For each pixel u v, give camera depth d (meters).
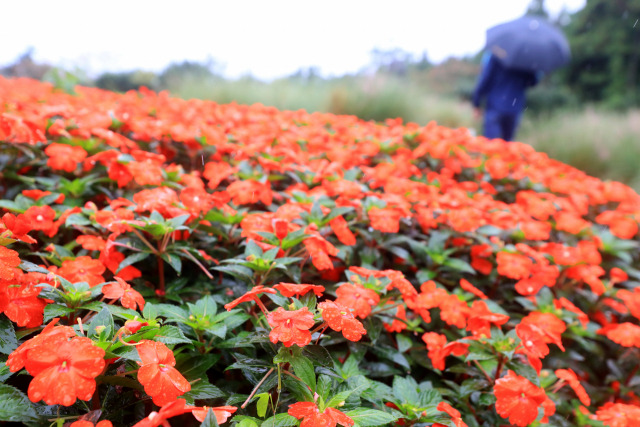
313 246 1.91
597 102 23.33
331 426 1.23
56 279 1.50
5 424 1.42
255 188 2.44
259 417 1.47
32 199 2.16
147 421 1.06
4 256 1.38
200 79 10.58
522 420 1.54
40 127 2.44
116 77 18.27
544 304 2.34
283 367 1.49
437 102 11.26
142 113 3.97
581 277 2.64
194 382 1.49
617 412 1.85
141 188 2.59
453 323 2.06
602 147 7.79
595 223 3.97
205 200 2.11
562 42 7.00
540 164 4.52
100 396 1.47
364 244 2.50
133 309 1.51
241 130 3.68
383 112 9.52
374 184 3.22
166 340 1.35
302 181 2.99
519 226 2.93
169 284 2.03
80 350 1.14
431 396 1.67
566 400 2.25
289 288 1.44
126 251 2.03
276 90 9.77
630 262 3.34
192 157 3.21
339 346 1.93
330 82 12.33
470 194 3.44
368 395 1.59
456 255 2.85
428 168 4.11
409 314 2.26
